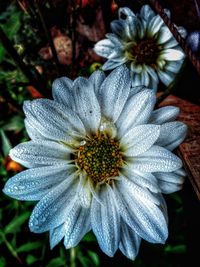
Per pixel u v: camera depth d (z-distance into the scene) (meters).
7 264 0.20
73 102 0.11
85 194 0.11
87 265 0.19
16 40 0.20
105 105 0.11
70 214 0.11
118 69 0.11
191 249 0.20
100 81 0.11
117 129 0.11
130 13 0.16
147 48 0.16
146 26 0.16
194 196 0.19
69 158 0.12
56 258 0.19
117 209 0.11
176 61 0.16
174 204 0.19
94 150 0.12
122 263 0.19
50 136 0.11
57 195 0.11
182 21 0.19
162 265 0.19
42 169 0.11
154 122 0.11
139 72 0.16
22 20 0.20
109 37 0.16
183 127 0.11
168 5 0.18
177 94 0.18
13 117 0.22
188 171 0.12
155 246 0.19
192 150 0.13
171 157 0.11
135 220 0.11
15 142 0.22
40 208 0.11
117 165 0.12
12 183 0.11
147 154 0.11
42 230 0.11
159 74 0.16
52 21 0.17
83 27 0.20
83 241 0.19
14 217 0.20
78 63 0.19
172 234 0.19
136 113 0.11
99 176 0.12
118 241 0.11
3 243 0.20
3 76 0.21
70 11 0.17
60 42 0.20
